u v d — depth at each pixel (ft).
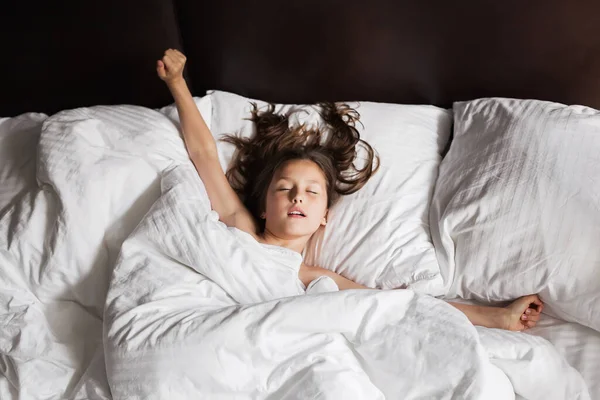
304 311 4.07
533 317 4.79
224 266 4.54
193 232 4.61
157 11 6.16
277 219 5.21
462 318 4.13
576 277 4.51
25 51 6.34
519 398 4.25
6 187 5.28
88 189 4.86
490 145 5.23
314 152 5.48
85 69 6.39
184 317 4.17
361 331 4.09
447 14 5.86
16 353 4.43
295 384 3.95
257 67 6.29
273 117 5.85
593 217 4.53
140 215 5.01
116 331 4.22
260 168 5.68
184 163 5.36
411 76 6.11
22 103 6.57
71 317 4.76
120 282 4.54
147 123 5.42
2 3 6.20
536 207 4.71
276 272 4.69
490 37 5.87
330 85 6.26
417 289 4.88
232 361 3.97
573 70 5.83
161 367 3.98
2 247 4.78
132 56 6.32
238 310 4.10
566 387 4.19
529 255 4.67
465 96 6.13
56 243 4.73
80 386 4.27
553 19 5.71
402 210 5.27
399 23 5.95
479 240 4.85
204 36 6.24
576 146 4.90
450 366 3.90
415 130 5.76
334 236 5.28
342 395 3.84
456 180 5.26
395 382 4.00
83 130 5.17
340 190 5.40
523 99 5.77
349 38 6.05
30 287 4.76
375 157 5.53
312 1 5.98
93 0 6.14
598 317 4.45
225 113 5.96
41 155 5.05
